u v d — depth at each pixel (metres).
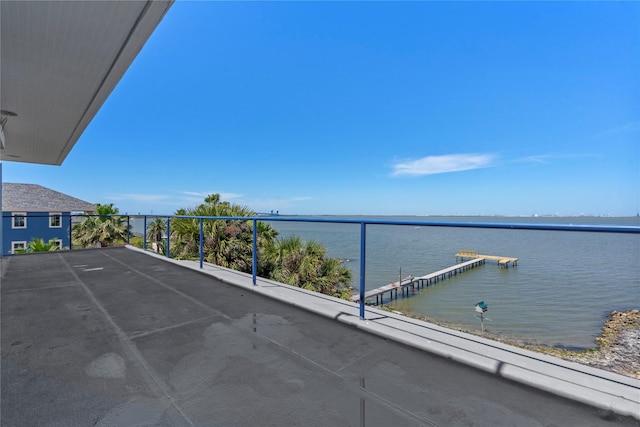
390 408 1.22
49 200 21.02
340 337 1.95
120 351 1.71
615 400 1.19
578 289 16.44
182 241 7.36
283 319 2.28
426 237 58.59
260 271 7.47
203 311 2.45
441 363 1.60
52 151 6.71
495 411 1.20
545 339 8.34
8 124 4.98
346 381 1.42
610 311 12.07
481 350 1.66
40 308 2.48
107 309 2.47
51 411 1.17
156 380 1.41
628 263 25.00
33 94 3.96
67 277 3.68
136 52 3.15
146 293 2.98
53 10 2.49
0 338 1.87
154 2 2.46
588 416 1.16
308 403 1.25
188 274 3.87
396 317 2.23
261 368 1.54
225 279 3.42
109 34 2.84
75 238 17.70
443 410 1.20
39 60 3.21
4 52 3.04
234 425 1.11
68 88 3.81
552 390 1.30
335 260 8.11
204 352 1.71
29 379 1.40
